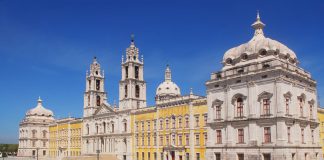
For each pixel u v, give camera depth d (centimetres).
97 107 15250
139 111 12425
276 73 7300
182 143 10625
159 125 11531
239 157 7731
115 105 13862
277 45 8012
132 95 13062
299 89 7788
